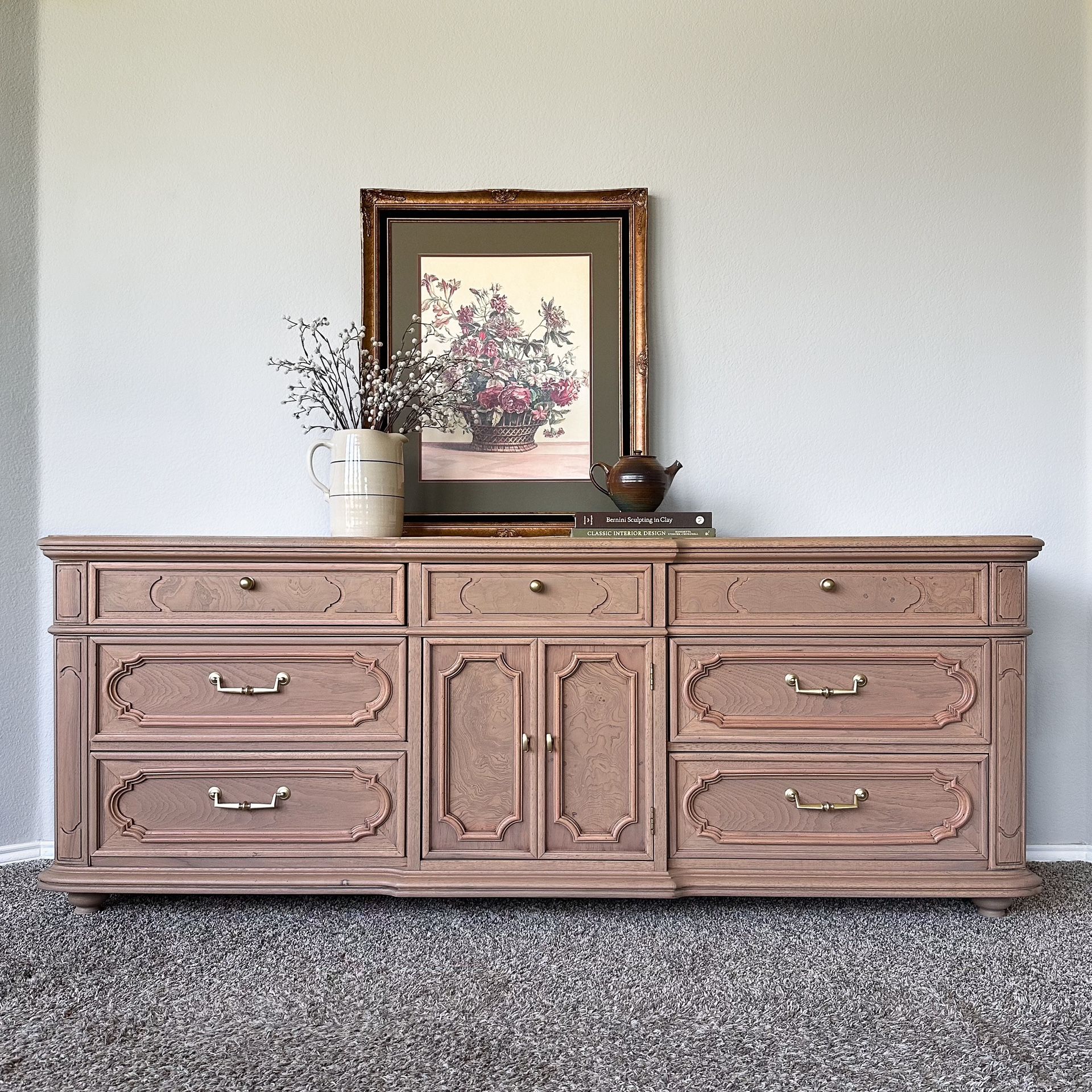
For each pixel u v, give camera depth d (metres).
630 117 1.94
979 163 1.94
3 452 1.87
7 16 1.88
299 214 1.94
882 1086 1.07
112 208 1.93
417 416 1.88
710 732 1.54
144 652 1.53
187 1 1.94
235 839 1.53
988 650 1.52
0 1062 1.11
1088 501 1.91
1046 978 1.33
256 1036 1.17
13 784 1.88
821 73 1.94
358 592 1.54
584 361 1.93
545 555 1.52
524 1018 1.22
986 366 1.93
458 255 1.93
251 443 1.94
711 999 1.27
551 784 1.53
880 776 1.53
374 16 1.94
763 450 1.94
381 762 1.53
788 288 1.94
